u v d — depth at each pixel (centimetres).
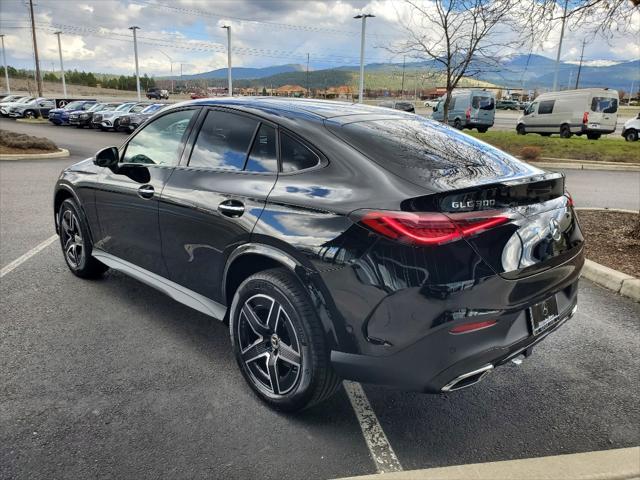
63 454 245
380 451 254
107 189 405
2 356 336
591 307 439
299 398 268
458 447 259
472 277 228
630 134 2355
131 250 396
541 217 261
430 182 241
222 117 334
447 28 1173
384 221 229
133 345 356
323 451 253
